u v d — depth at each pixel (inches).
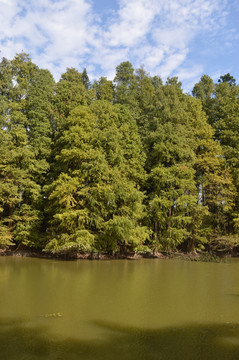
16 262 908.0
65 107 1348.4
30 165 1138.7
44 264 875.4
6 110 1251.8
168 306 426.0
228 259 1123.3
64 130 1223.5
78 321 355.6
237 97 1589.6
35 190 1103.0
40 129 1237.1
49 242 1021.2
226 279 653.9
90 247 984.9
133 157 1254.3
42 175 1234.0
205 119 1424.7
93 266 852.0
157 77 1804.9
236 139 1357.0
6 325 339.6
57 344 286.0
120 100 1534.2
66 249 1022.4
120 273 723.4
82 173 1072.2
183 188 1160.8
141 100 1539.1
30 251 1136.2
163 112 1344.7
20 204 1190.9
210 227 1230.3
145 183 1262.3
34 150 1209.4
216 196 1230.9
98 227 1021.8
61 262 935.7
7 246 1112.8
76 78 1530.5
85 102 1352.1
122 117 1330.0
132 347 280.4
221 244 1249.4
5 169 1069.8
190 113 1397.6
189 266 885.8
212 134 1353.3
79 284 574.9
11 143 1167.0
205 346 284.2
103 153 1142.3
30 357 256.1
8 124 1215.6
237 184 1267.2
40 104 1258.0
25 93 1331.2
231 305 433.4
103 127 1228.5
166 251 1189.1
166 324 349.4
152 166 1285.7
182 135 1267.2
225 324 350.9
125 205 1083.9
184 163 1205.7
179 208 1163.9
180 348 278.8
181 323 353.4
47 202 1152.8
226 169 1263.5
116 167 1122.7
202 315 385.4
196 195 1222.3
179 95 1579.7
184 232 1119.6
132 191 1069.8
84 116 1158.3
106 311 397.7
